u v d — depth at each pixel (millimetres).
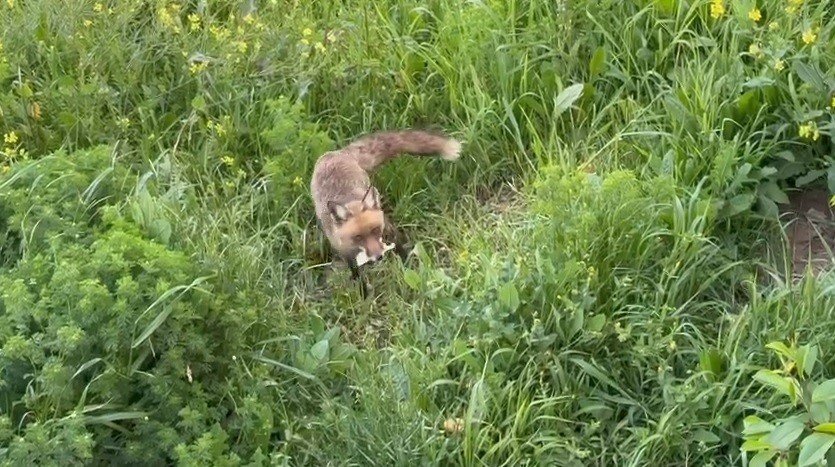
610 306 4926
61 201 5145
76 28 5973
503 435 4691
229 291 4949
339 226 5234
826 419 4254
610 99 5633
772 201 5195
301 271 5367
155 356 4699
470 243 5270
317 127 5543
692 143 5277
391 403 4711
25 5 6133
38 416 4531
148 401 4645
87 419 4512
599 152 5383
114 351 4613
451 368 4863
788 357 4465
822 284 4895
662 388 4723
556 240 5016
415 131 5492
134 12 6055
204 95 5762
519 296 4875
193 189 5422
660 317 4852
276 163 5438
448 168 5582
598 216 5016
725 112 5344
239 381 4770
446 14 5867
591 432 4676
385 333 5168
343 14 6039
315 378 4836
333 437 4730
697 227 5059
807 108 5258
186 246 5035
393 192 5570
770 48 5344
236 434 4691
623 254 5004
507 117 5621
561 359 4809
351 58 5832
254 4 6148
